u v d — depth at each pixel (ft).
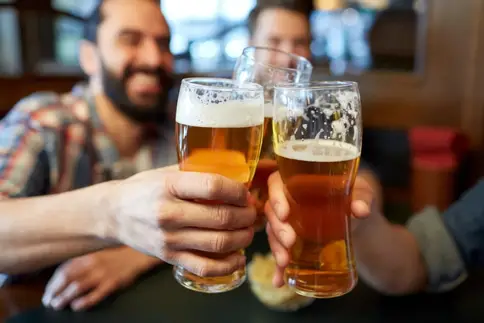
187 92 1.99
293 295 2.85
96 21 4.63
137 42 4.62
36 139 4.10
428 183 6.69
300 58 2.56
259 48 2.48
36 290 3.23
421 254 3.15
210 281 2.06
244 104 1.95
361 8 7.73
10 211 2.36
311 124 1.98
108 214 2.14
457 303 2.98
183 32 7.80
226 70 7.73
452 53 7.34
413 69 7.67
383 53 7.79
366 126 7.92
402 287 3.05
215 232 1.88
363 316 2.83
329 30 7.85
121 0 4.58
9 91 6.72
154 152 4.96
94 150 4.51
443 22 7.27
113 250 3.49
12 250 2.31
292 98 2.01
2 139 4.03
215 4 7.66
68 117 4.41
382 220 2.98
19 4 6.73
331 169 1.98
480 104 7.33
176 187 1.84
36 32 6.96
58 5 6.99
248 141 1.97
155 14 4.69
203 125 1.92
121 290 3.17
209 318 2.81
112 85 4.58
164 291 3.16
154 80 4.73
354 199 2.41
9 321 2.78
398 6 7.55
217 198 1.80
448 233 3.18
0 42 6.83
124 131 4.70
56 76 7.08
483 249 3.17
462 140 6.96
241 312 2.88
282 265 2.18
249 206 1.95
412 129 7.20
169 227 1.89
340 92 1.98
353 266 2.19
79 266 3.22
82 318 2.83
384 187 7.54
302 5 6.17
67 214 2.24
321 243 2.07
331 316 2.83
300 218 2.07
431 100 7.59
